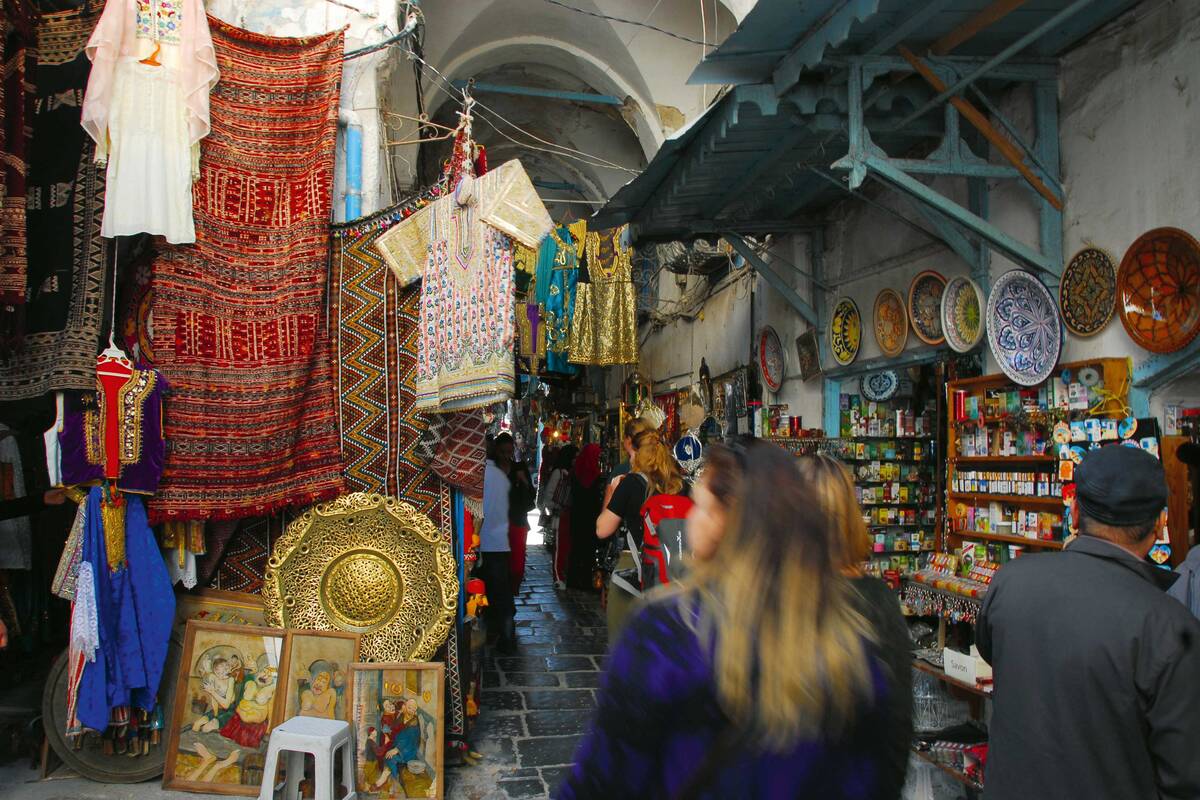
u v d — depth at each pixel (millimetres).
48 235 3740
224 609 3986
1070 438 3838
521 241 3549
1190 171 3303
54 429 3600
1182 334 3232
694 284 10492
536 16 8594
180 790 3643
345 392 4086
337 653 3771
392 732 3648
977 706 4090
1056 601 1809
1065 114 4059
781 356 7512
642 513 3701
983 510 4637
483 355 3621
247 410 3875
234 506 3826
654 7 8078
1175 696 1621
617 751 1000
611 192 11984
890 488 6371
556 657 6117
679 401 11055
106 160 3668
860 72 4004
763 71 4223
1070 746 1722
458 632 4082
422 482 4129
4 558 4453
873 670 1060
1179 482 3320
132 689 3695
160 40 3758
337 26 4855
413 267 4082
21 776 3758
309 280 3986
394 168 6703
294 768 3424
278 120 4074
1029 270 4145
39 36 3822
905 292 5551
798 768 970
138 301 4016
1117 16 3713
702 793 975
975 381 4652
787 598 1023
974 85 4297
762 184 5867
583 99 8969
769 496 1090
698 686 991
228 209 3934
